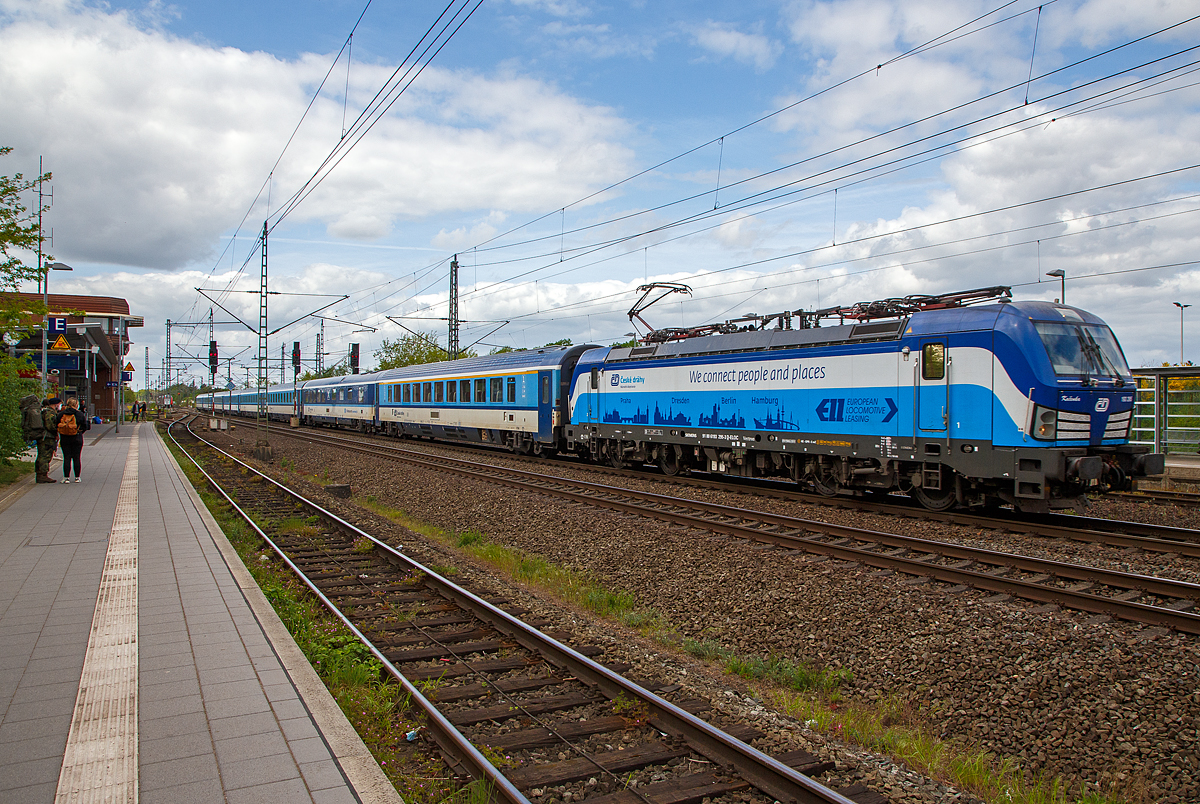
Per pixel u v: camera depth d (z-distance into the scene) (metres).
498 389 26.89
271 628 6.27
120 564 8.64
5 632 6.12
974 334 11.98
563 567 10.81
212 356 42.28
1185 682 5.66
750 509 13.52
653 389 19.12
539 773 4.53
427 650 6.74
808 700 6.27
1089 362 11.66
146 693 4.88
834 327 14.51
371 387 39.88
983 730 5.56
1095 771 4.98
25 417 16.19
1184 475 18.16
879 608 7.66
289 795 3.63
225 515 13.73
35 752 4.04
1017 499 12.09
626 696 5.59
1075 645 6.41
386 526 13.54
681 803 4.27
